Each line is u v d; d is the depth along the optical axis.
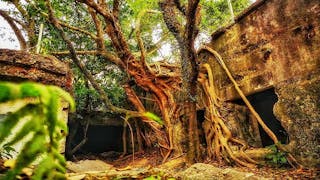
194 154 6.95
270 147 6.56
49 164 0.64
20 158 0.61
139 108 10.16
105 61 11.60
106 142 13.64
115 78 12.21
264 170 5.99
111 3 11.48
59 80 4.27
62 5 10.55
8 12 10.45
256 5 7.10
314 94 5.59
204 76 8.91
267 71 6.81
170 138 9.02
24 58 3.90
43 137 0.63
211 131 8.10
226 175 4.11
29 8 9.43
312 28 5.71
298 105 5.89
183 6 7.05
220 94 8.47
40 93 0.57
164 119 9.42
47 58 4.26
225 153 7.30
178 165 7.42
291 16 6.19
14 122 0.59
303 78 5.84
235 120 7.89
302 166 5.61
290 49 6.18
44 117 0.62
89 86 11.80
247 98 7.89
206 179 4.05
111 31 8.27
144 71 9.16
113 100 12.28
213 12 12.98
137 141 12.16
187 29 6.13
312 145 5.52
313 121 5.55
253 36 7.32
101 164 7.98
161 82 9.45
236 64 7.93
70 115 11.16
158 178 1.56
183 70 7.10
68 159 11.09
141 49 8.89
